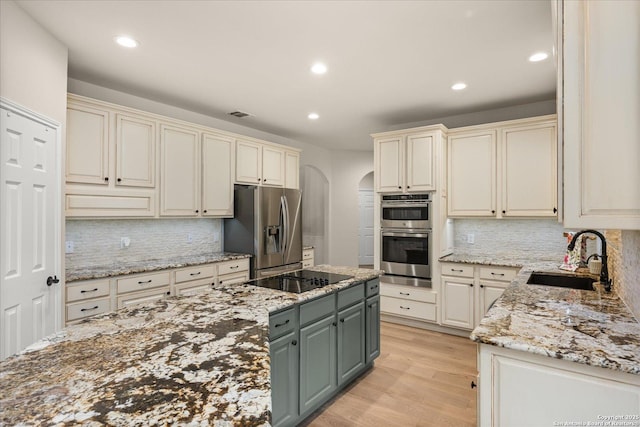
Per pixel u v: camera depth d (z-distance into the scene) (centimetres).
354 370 258
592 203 106
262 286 226
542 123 342
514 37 236
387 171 411
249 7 201
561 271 266
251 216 411
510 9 203
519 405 129
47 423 71
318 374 218
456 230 424
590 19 107
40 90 216
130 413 75
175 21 215
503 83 319
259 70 289
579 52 108
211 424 71
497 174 366
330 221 648
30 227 207
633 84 101
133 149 317
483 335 135
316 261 675
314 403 214
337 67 284
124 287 294
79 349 112
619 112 103
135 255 350
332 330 232
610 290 205
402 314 399
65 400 80
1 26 183
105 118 296
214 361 103
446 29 225
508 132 360
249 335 126
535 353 123
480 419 137
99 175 291
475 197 379
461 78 307
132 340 120
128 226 346
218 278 375
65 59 243
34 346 114
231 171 413
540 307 172
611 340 128
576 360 115
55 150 232
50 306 227
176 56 262
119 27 221
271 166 468
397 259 404
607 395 114
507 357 131
